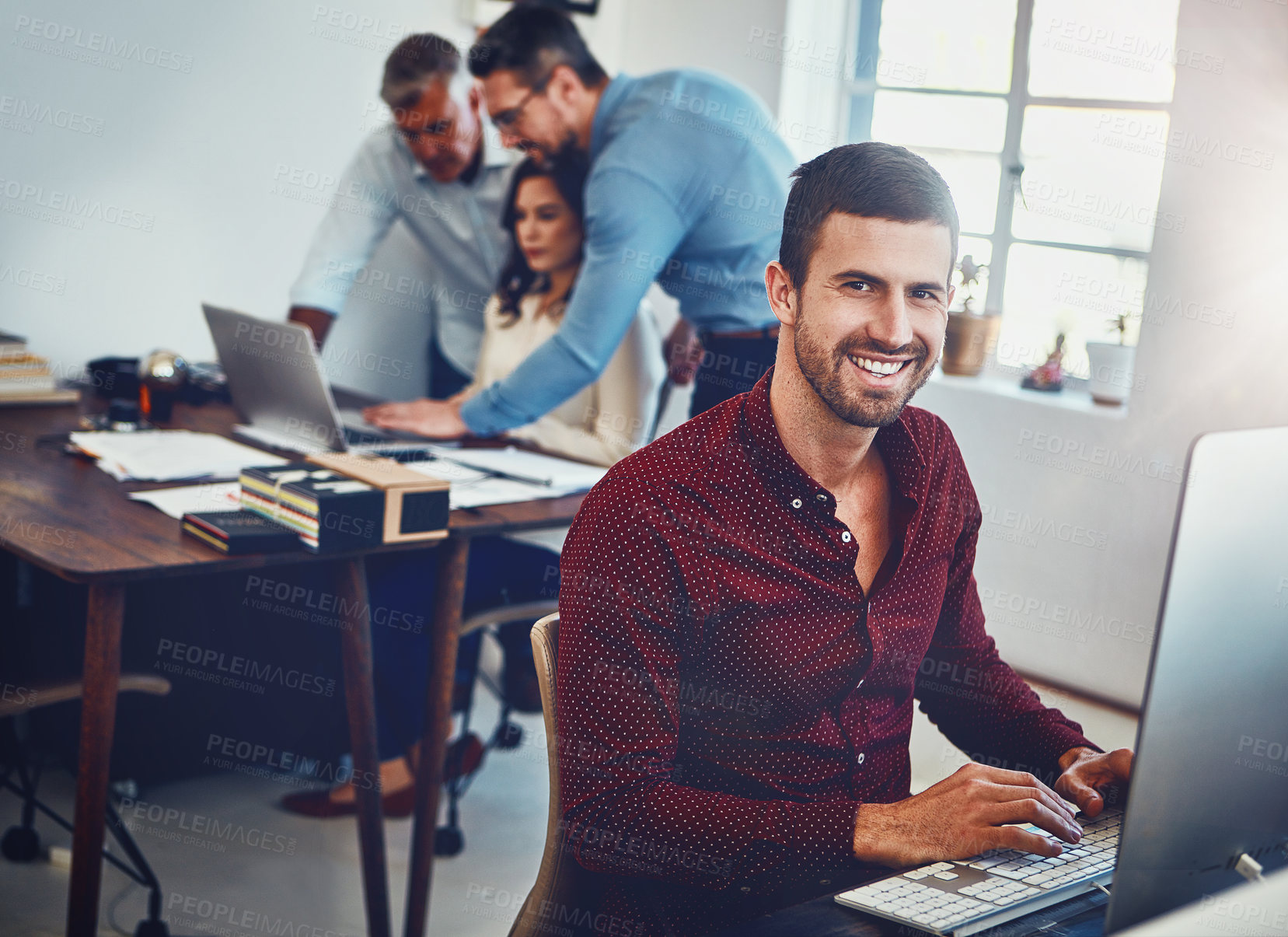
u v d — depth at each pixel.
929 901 0.96
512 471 2.46
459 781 2.82
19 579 2.55
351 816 2.66
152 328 3.40
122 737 2.59
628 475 1.22
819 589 1.21
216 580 2.58
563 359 2.65
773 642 1.21
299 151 3.55
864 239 1.13
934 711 1.42
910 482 1.27
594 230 2.63
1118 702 3.17
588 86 2.69
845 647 1.23
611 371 2.90
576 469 2.54
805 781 1.23
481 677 3.44
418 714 2.66
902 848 1.06
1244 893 0.93
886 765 1.28
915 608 1.28
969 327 3.52
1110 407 3.21
